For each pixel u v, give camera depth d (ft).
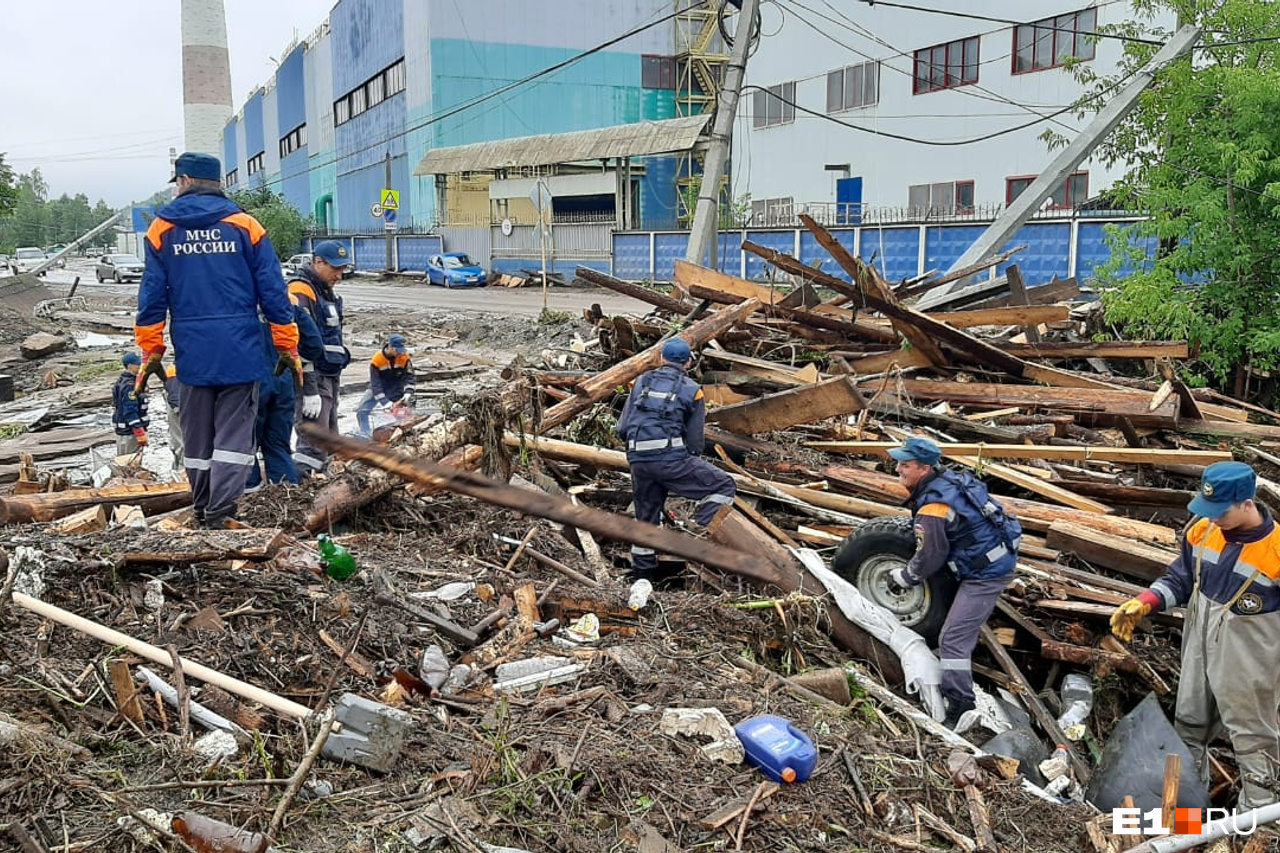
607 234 119.44
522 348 62.49
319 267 25.20
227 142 302.25
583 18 148.97
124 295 127.34
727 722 12.96
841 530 22.57
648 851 10.57
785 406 25.44
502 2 144.25
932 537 16.76
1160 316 39.86
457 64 143.64
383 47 162.20
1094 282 50.44
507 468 22.59
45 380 55.83
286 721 11.90
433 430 21.70
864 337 34.88
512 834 10.65
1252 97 38.88
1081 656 18.75
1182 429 27.96
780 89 106.42
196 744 11.19
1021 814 12.92
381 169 171.73
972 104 87.20
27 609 13.00
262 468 22.94
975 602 17.11
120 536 15.17
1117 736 15.92
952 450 25.55
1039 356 33.73
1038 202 48.75
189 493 21.12
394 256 156.87
